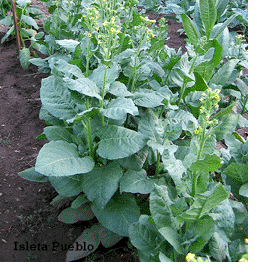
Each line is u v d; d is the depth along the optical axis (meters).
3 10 6.59
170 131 2.68
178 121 2.86
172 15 8.51
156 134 2.86
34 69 5.77
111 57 3.28
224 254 1.91
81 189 2.88
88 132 2.80
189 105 3.45
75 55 3.35
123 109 2.48
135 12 4.14
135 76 3.30
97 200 2.64
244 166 2.34
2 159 3.82
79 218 2.96
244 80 4.62
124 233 2.67
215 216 2.02
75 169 2.52
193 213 1.90
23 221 3.06
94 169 2.83
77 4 5.40
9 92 5.12
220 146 4.23
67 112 2.87
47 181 3.24
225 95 4.44
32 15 6.84
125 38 3.60
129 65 3.33
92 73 2.89
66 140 3.10
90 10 2.76
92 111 2.54
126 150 2.66
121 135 2.75
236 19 7.26
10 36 6.69
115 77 2.77
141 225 2.21
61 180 2.91
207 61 3.43
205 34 3.83
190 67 3.36
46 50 5.23
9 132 4.31
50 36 5.05
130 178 2.77
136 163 2.89
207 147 2.07
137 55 3.24
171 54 3.97
